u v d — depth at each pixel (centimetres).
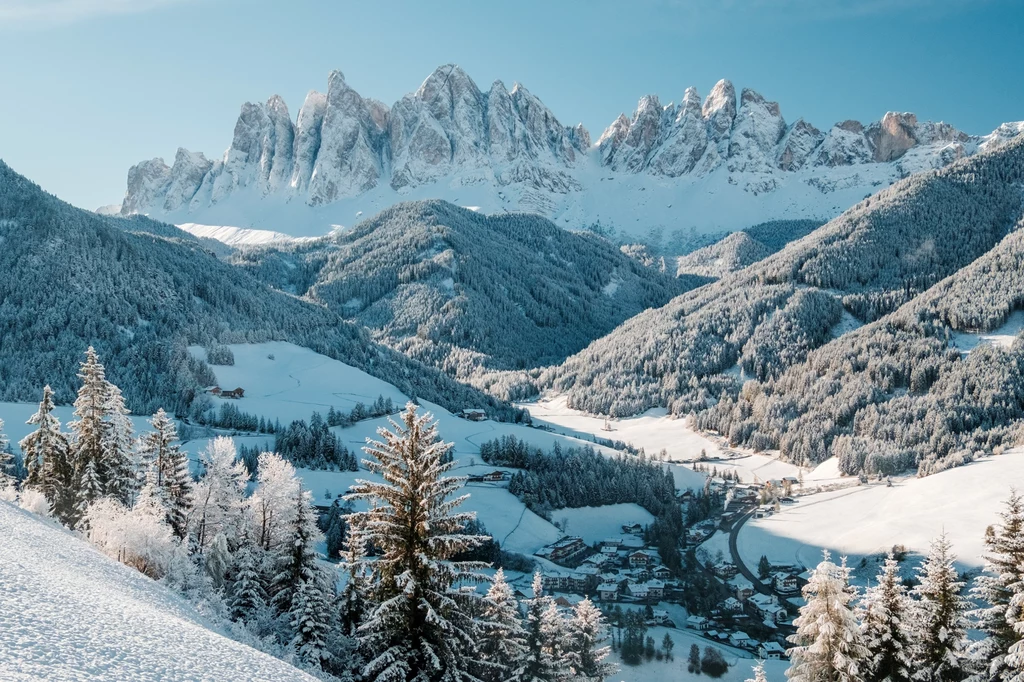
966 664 4038
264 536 5075
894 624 3972
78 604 1948
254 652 2089
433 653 3106
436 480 3309
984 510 13738
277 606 4478
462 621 3388
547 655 5053
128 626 1877
